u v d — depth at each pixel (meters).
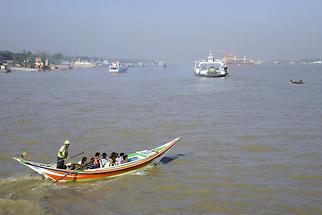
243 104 50.53
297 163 22.66
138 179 20.34
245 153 25.06
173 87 83.62
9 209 16.20
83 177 19.69
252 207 16.61
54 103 50.88
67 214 15.98
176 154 25.12
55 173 19.28
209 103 51.78
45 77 130.75
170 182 19.80
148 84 94.56
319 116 39.44
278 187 18.83
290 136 29.80
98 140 28.92
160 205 16.92
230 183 19.48
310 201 17.14
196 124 35.34
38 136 29.80
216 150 25.92
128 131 32.16
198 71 136.12
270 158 23.80
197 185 19.30
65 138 29.31
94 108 46.09
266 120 37.25
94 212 16.22
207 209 16.47
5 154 24.66
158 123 35.78
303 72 185.00
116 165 20.52
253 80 111.44
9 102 51.50
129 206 16.86
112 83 98.69
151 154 22.39
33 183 19.42
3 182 19.47
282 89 76.19
